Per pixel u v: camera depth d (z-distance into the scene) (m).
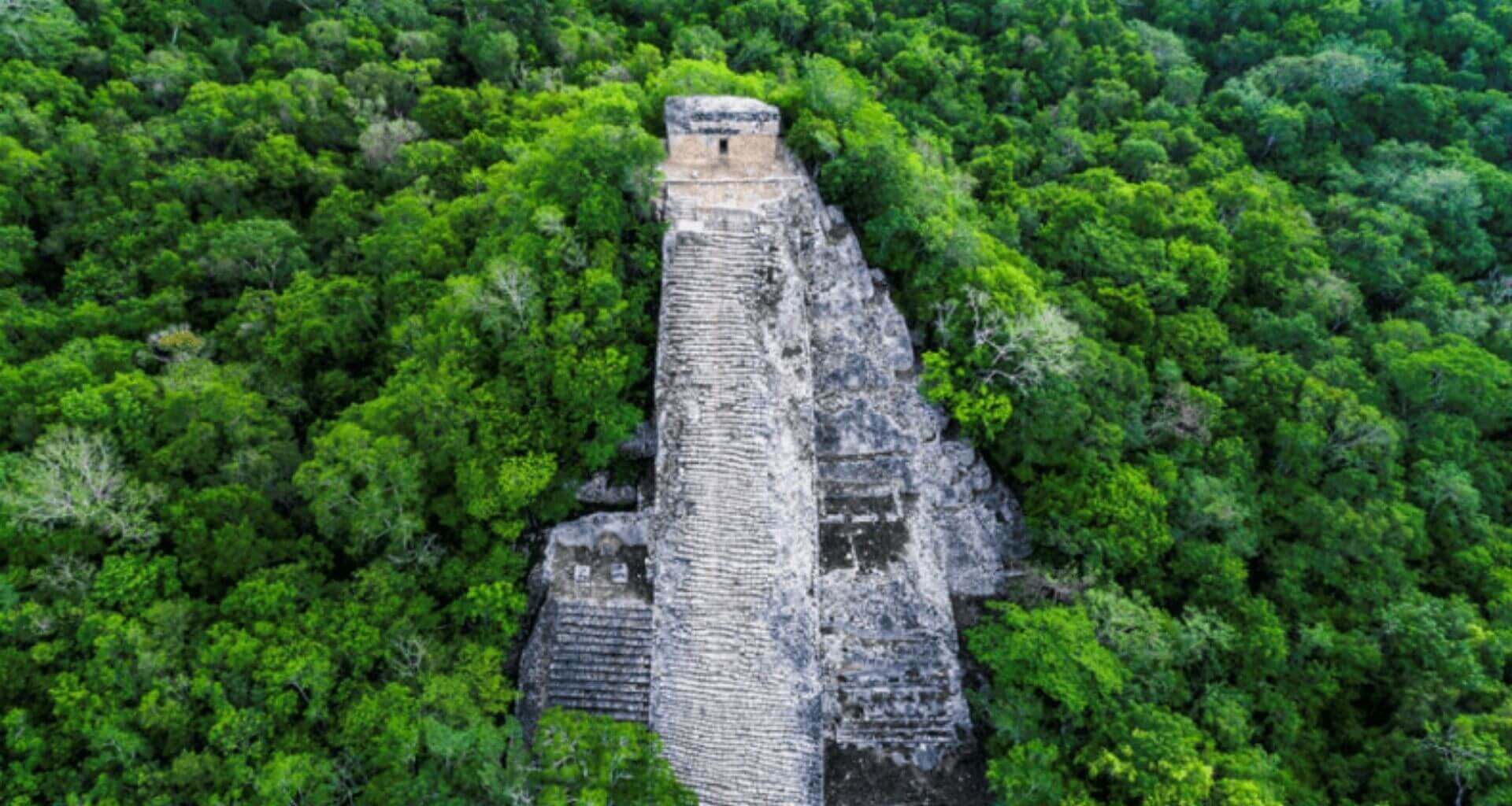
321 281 43.84
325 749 28.86
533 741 30.58
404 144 51.12
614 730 29.06
